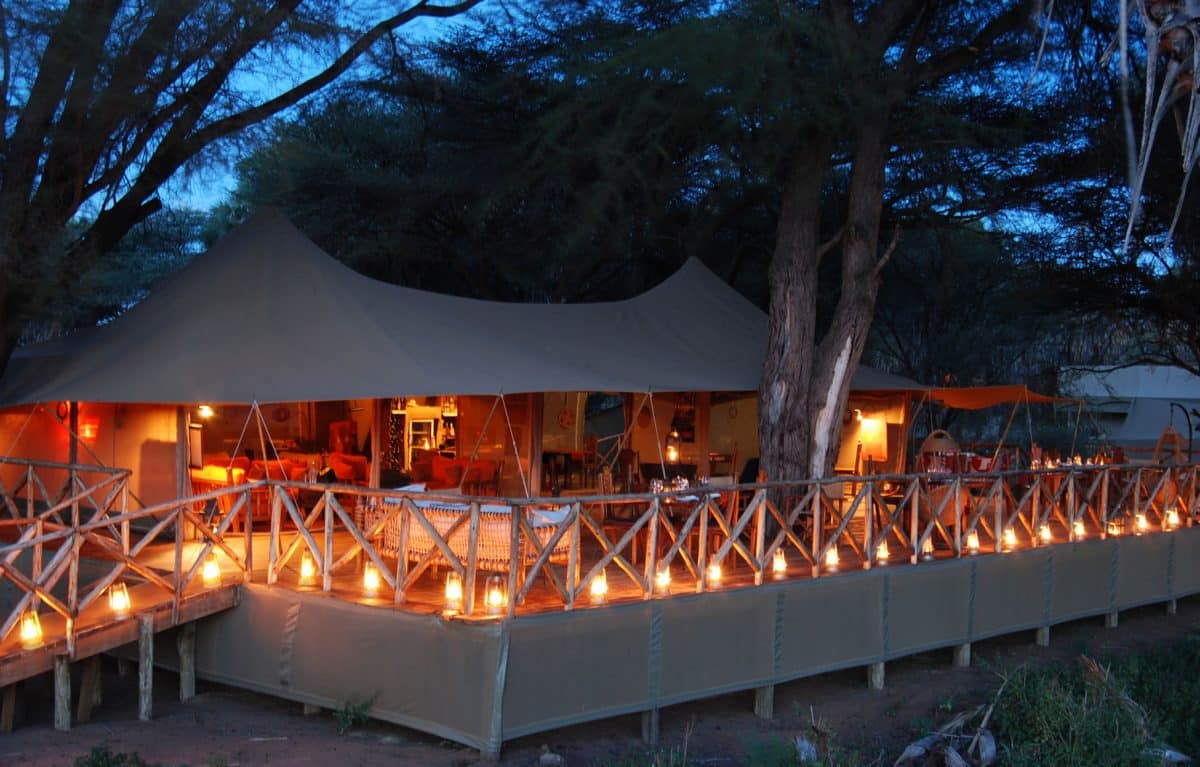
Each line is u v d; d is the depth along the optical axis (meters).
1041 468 12.25
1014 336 21.73
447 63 17.50
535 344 11.57
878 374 14.42
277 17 11.55
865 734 8.32
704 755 7.66
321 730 7.46
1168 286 16.81
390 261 20.17
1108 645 11.73
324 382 9.27
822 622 9.00
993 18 13.27
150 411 10.56
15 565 9.66
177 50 10.89
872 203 12.34
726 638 8.27
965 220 18.08
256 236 11.07
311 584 8.09
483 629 6.86
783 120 11.68
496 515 7.77
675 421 13.52
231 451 12.15
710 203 17.69
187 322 10.14
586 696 7.34
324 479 10.94
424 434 12.67
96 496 11.00
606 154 13.90
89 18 10.05
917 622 9.86
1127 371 26.22
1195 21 4.15
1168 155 13.51
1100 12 11.40
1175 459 15.31
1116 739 7.52
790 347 12.02
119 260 19.16
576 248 17.16
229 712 7.86
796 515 8.97
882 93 12.07
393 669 7.27
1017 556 11.00
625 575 8.88
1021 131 13.89
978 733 7.66
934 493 11.21
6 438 12.40
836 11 12.16
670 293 14.34
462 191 17.88
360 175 18.08
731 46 11.24
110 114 10.63
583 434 13.21
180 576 7.80
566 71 14.28
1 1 9.67
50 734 7.07
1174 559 13.38
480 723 6.84
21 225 10.42
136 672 8.88
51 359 10.57
